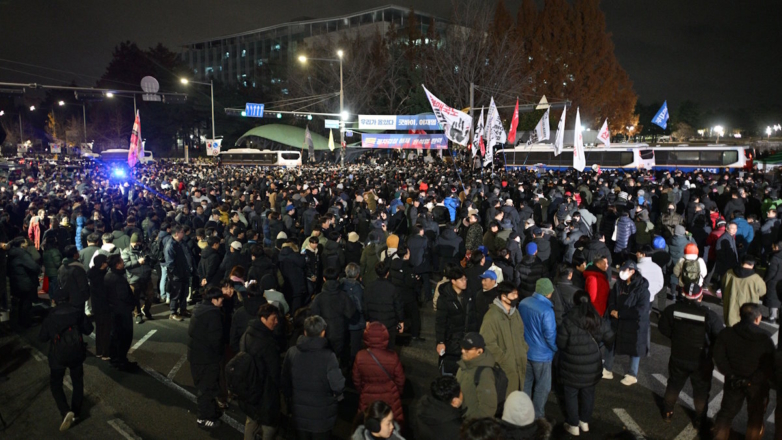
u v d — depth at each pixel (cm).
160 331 979
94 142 8288
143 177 3103
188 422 649
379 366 504
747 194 1742
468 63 4791
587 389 574
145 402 702
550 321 572
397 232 1554
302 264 912
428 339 909
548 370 584
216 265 956
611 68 6594
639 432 600
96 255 821
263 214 1515
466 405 459
